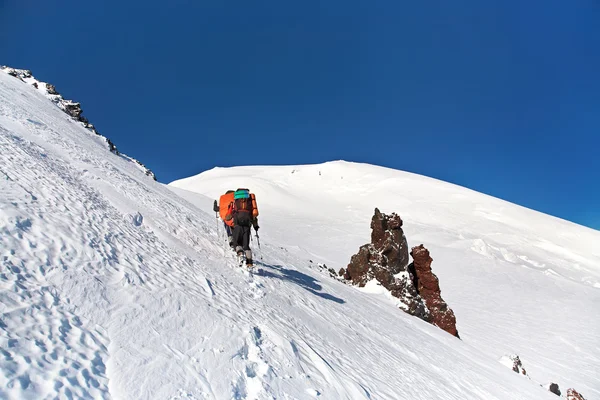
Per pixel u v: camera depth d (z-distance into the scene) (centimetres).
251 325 440
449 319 2341
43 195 489
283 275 1005
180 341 331
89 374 240
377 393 479
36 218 402
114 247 456
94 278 356
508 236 8856
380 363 659
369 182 13100
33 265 321
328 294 1090
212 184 11875
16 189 455
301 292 873
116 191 878
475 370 1066
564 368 2298
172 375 279
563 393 1942
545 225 10806
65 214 463
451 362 1022
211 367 313
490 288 4131
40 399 202
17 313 256
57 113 2723
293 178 13425
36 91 3225
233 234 788
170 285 437
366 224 7500
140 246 530
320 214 8962
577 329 3017
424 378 711
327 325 707
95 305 319
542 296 3975
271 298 659
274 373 356
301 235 6012
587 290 4478
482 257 5622
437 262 5172
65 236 399
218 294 511
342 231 6544
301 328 587
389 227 2534
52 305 287
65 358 241
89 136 2731
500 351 2469
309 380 390
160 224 777
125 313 330
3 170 504
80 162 1056
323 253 4891
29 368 217
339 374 462
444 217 9888
